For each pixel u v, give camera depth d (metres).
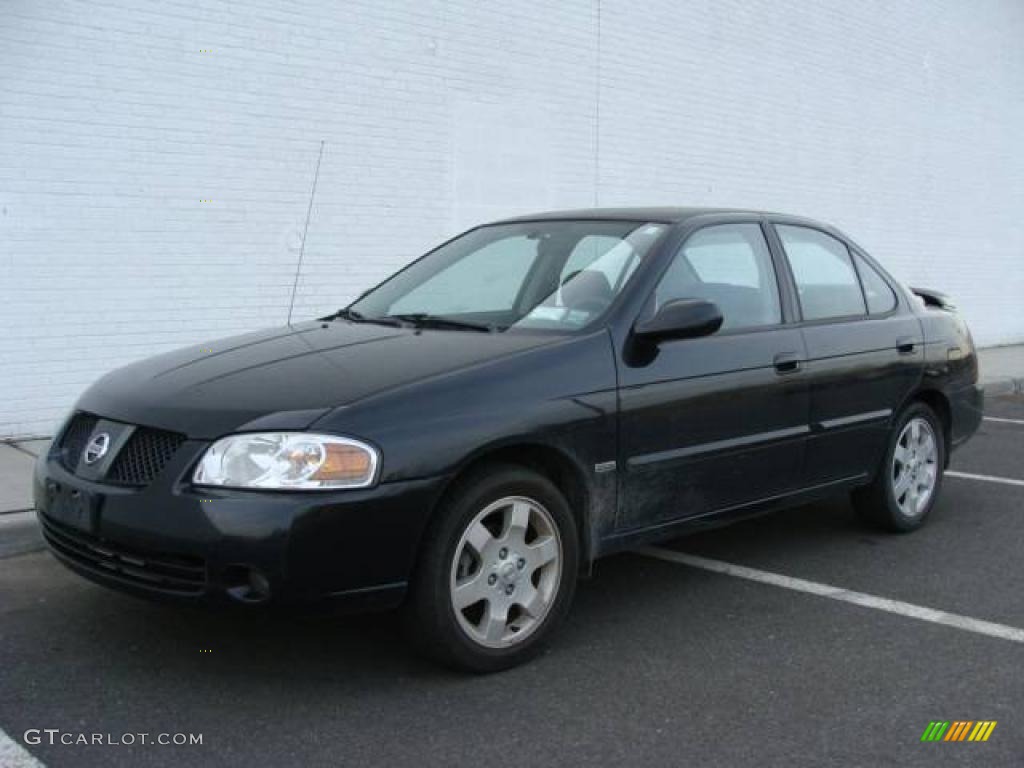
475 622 3.65
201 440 3.37
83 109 7.20
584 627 4.15
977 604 4.48
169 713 3.34
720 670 3.73
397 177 8.90
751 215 4.94
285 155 8.20
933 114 15.16
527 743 3.17
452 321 4.36
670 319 4.00
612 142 10.66
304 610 3.27
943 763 3.07
